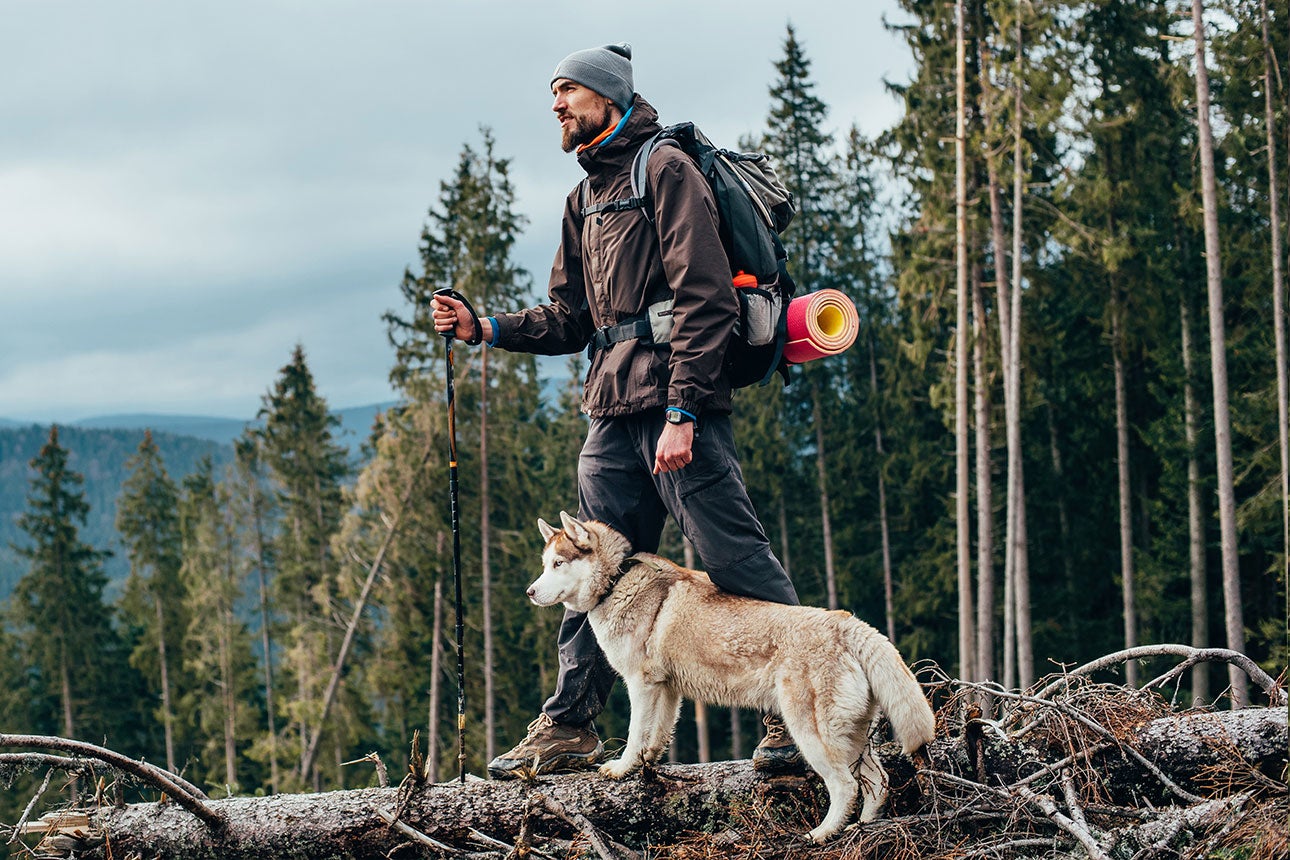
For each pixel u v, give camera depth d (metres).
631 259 4.44
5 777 4.48
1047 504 29.03
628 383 4.45
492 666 28.33
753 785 4.48
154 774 4.52
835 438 31.45
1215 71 21.11
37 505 40.09
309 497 38.06
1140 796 4.54
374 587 30.27
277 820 4.50
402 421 28.66
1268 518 20.33
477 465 28.44
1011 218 23.86
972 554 28.50
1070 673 4.86
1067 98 21.73
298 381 38.56
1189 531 25.31
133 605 43.16
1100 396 27.97
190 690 42.50
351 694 31.17
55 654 39.41
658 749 4.55
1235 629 19.69
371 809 4.48
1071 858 3.91
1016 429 22.88
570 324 5.06
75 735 39.44
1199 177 21.34
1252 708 4.80
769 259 4.45
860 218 33.88
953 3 23.00
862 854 4.02
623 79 4.57
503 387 28.55
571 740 4.79
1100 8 24.56
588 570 4.61
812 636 4.18
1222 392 19.92
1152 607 25.36
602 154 4.52
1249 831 3.80
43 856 4.59
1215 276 20.14
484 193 28.23
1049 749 4.64
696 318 4.18
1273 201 20.67
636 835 4.47
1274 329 23.02
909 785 4.39
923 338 23.97
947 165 23.14
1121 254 21.81
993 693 4.69
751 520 4.51
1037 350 23.19
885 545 30.97
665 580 4.59
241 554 41.78
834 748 4.11
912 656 28.80
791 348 4.48
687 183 4.27
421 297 28.50
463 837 4.43
